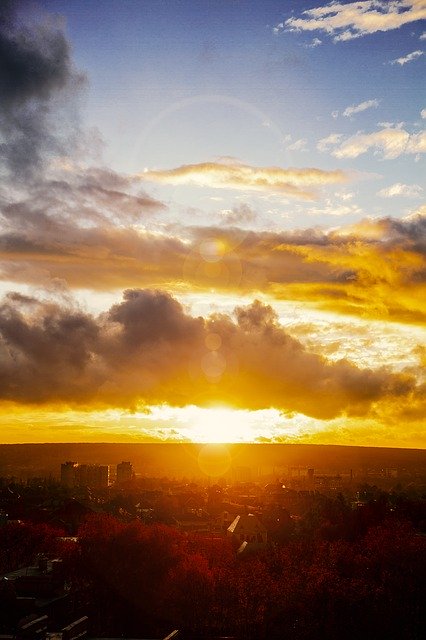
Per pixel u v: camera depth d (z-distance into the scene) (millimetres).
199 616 173250
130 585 181625
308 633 165875
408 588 184250
